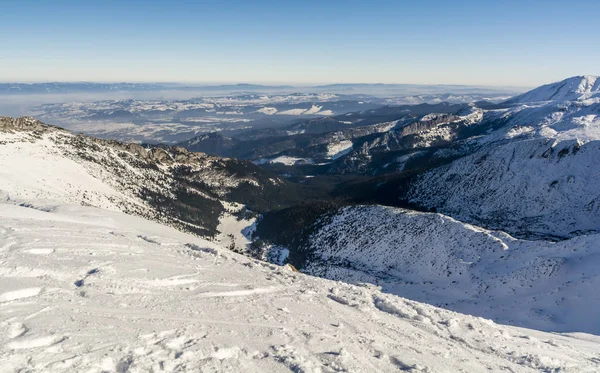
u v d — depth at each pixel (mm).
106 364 7719
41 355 7531
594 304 36781
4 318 8773
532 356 13172
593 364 13922
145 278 13125
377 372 9633
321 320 12836
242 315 11836
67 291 11023
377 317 14414
